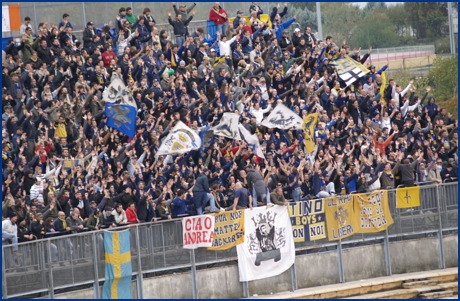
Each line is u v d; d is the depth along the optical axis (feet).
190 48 193.06
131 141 163.63
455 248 182.91
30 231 138.21
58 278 136.87
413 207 178.19
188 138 160.45
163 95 177.27
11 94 163.94
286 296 157.69
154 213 151.02
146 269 147.13
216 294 154.30
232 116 169.48
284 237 160.97
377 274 173.88
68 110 166.71
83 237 140.36
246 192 157.07
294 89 192.03
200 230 152.15
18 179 149.79
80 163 154.61
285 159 176.96
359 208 171.12
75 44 185.06
